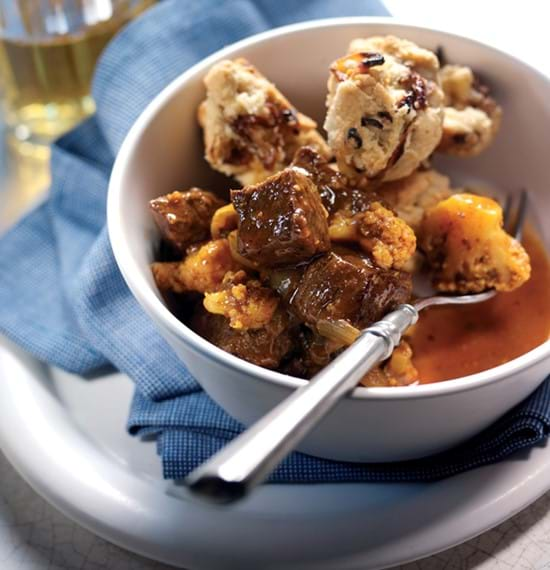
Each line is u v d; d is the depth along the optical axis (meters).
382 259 0.45
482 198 0.49
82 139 0.59
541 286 0.51
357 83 0.47
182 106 0.50
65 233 0.56
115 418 0.50
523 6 0.67
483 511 0.45
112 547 0.47
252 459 0.36
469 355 0.49
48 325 0.53
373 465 0.47
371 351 0.41
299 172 0.44
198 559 0.45
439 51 0.52
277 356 0.45
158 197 0.49
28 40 0.63
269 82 0.51
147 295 0.43
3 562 0.46
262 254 0.44
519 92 0.52
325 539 0.45
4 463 0.49
